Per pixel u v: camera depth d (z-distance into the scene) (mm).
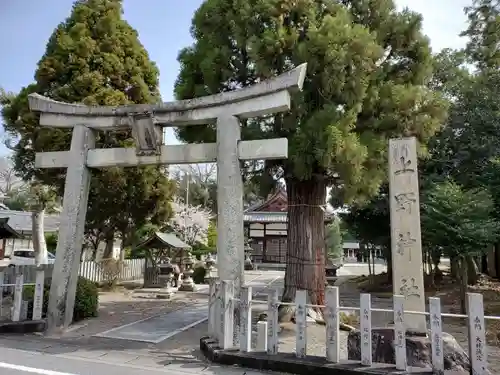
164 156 8938
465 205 11055
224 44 9961
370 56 8531
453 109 16156
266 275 29047
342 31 8344
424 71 10297
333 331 6086
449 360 6152
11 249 34969
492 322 11148
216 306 7438
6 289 12859
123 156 9203
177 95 10953
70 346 7711
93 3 16156
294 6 9102
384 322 11258
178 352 7445
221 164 8234
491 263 23719
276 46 8648
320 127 8242
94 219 16703
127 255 24953
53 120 9844
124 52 16188
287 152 8047
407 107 9273
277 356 6332
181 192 42062
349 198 8812
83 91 14602
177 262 18797
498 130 15438
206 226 33750
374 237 19531
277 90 7812
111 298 15133
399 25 9914
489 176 14812
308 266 10258
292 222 10594
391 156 7328
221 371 6207
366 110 9516
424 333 6617
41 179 15156
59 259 9078
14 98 15195
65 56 15055
